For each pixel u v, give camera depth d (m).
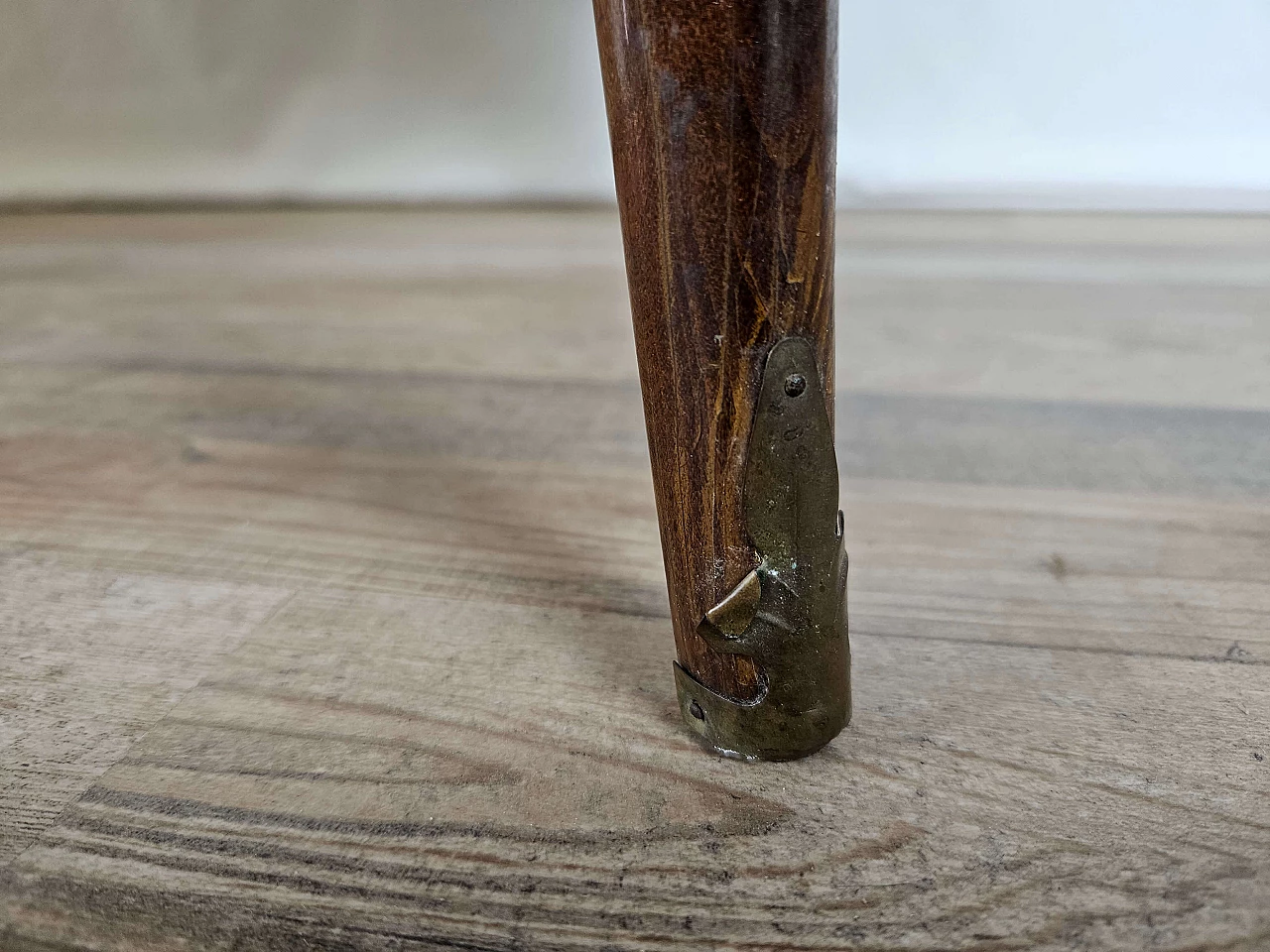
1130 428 0.34
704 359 0.15
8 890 0.16
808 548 0.16
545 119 0.90
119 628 0.23
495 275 0.64
